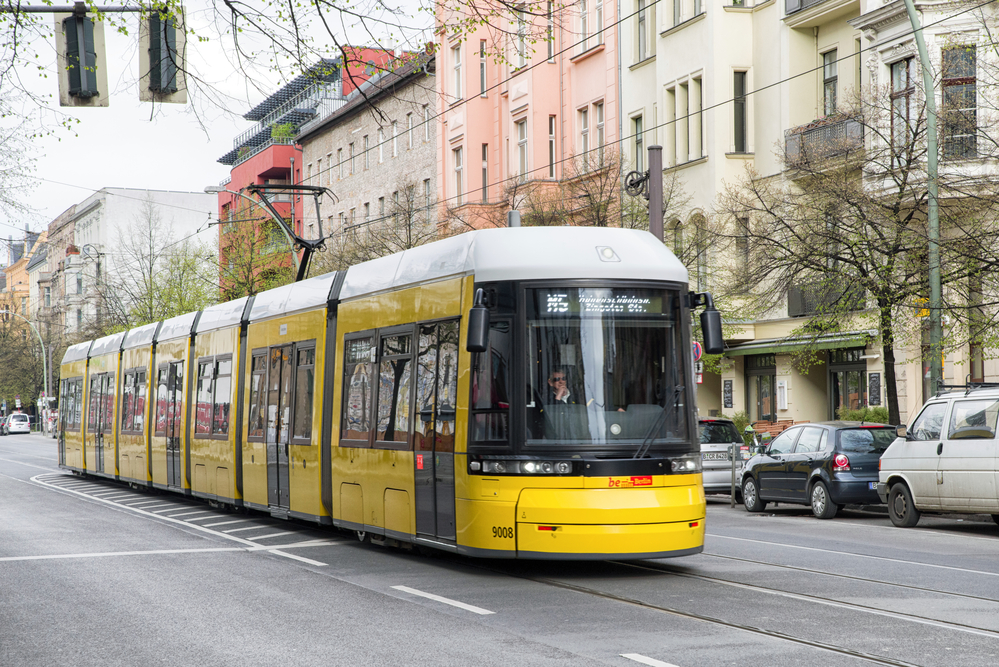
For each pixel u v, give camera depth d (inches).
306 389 613.9
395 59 474.0
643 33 1428.4
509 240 451.5
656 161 879.7
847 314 852.0
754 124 1268.5
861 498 735.1
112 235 3937.0
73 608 394.6
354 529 546.9
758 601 379.6
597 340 436.1
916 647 301.6
